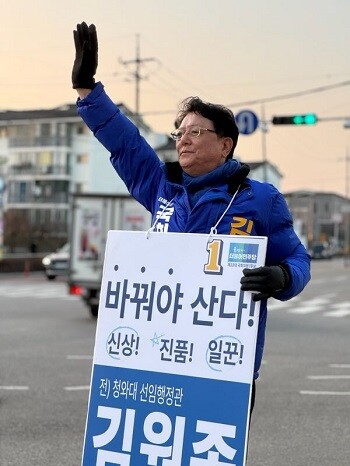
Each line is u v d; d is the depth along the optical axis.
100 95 3.00
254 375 2.66
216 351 2.55
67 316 16.00
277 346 11.53
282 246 2.83
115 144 3.05
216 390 2.54
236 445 2.48
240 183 2.76
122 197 15.84
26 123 62.25
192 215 2.72
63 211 61.03
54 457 5.01
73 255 15.85
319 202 108.50
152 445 2.60
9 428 5.79
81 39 2.99
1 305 18.89
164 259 2.68
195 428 2.55
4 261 35.97
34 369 8.71
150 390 2.63
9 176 62.69
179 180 2.87
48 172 61.41
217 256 2.59
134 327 2.69
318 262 69.88
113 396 2.69
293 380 8.21
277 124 21.81
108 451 2.66
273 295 2.62
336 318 16.78
